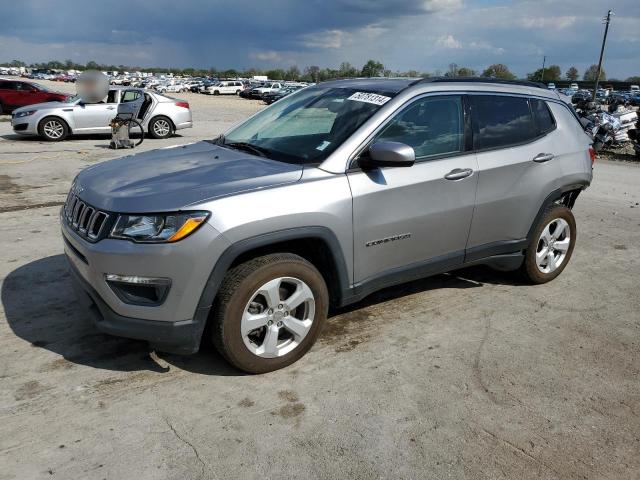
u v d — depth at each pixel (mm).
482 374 3461
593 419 3061
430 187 3799
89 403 2996
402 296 4637
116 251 2902
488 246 4387
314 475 2545
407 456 2699
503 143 4344
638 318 4391
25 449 2623
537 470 2652
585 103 16531
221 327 3090
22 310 4066
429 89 3938
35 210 6945
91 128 14766
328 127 3744
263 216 3053
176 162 3625
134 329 2984
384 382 3322
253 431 2828
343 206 3361
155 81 70625
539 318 4312
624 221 7547
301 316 3461
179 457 2617
